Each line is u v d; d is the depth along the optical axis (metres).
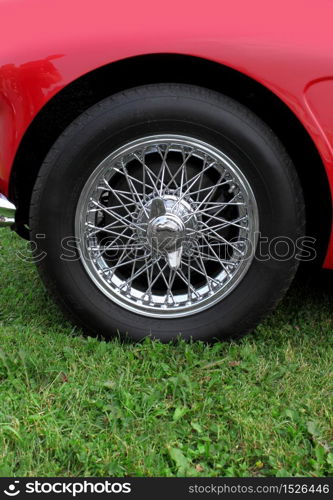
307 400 1.92
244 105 2.03
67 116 2.19
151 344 2.22
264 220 2.09
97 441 1.70
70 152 2.03
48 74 1.94
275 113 2.09
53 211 2.09
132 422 1.78
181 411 1.81
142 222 2.14
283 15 1.94
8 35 1.96
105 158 2.06
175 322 2.24
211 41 1.91
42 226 2.12
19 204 2.34
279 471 1.61
